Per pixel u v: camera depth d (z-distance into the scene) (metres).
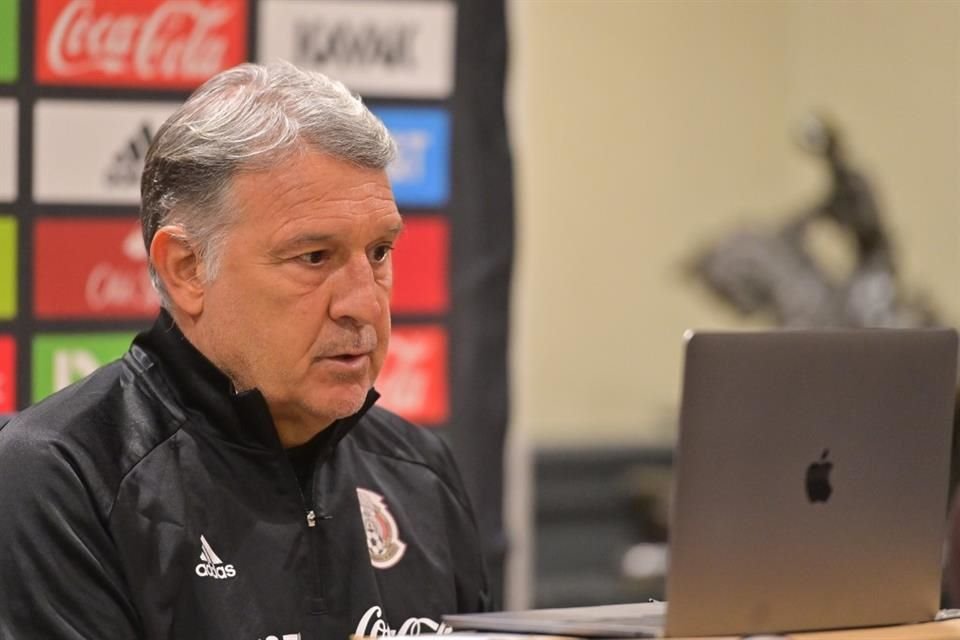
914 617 4.75
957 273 18.72
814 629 4.54
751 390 4.27
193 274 5.16
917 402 4.63
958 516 6.62
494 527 8.05
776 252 15.48
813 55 20.09
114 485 5.05
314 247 4.99
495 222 8.04
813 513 4.45
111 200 7.45
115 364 5.44
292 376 5.06
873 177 19.53
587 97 19.38
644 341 19.66
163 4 7.47
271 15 7.63
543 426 19.20
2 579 4.87
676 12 19.70
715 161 19.94
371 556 5.50
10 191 7.29
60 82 7.34
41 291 7.36
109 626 4.88
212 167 5.00
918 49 19.14
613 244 19.55
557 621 4.48
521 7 9.68
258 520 5.20
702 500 4.24
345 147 5.02
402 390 7.94
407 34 7.85
